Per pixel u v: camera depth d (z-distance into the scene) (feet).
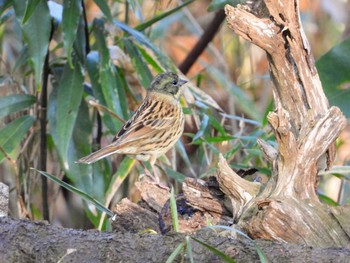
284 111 23.62
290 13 23.48
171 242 21.86
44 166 37.01
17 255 22.41
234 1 29.86
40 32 33.40
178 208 27.63
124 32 38.45
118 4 44.19
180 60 50.39
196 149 42.68
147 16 44.70
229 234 23.88
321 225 23.06
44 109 36.55
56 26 35.78
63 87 34.83
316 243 22.81
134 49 37.09
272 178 24.58
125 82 38.22
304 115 24.41
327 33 51.90
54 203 38.99
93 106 36.29
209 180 27.35
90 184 35.78
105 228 34.78
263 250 21.43
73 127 35.70
